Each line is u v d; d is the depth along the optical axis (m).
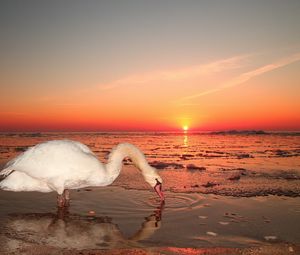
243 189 2.49
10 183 2.00
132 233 1.55
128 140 10.14
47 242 1.44
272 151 5.86
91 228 1.62
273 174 3.19
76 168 1.96
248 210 1.94
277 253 1.34
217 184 2.67
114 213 1.87
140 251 1.34
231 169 3.52
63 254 1.31
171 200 2.15
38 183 2.00
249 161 4.30
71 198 2.19
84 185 2.07
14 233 1.54
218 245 1.41
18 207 1.97
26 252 1.32
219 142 9.21
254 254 1.33
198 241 1.46
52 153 1.97
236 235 1.54
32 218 1.77
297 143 8.52
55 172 1.93
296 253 1.34
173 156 4.95
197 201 2.13
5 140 8.09
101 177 2.05
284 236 1.53
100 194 2.30
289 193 2.38
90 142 8.33
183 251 1.35
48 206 2.00
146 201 2.12
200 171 3.37
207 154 5.29
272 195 2.32
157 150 6.15
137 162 2.16
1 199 2.15
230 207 2.00
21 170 1.95
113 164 2.11
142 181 2.79
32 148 2.03
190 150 6.15
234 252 1.35
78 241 1.45
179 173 3.23
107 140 9.62
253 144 8.11
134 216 1.81
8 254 1.30
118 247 1.38
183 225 1.67
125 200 2.14
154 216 1.81
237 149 6.40
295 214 1.87
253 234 1.55
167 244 1.42
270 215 1.84
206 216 1.82
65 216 1.81
